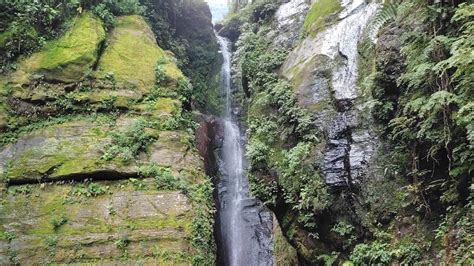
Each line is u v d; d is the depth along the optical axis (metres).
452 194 5.33
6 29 8.77
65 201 6.86
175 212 6.93
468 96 4.91
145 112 8.67
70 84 8.59
